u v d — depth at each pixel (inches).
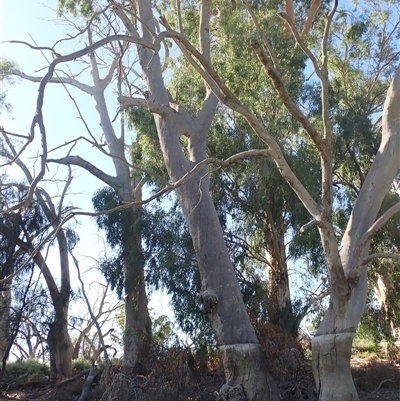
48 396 698.8
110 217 768.9
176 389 588.1
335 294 406.0
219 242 540.4
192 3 844.0
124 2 733.9
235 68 727.1
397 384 665.6
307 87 727.1
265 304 659.4
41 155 284.7
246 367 493.4
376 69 883.4
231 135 734.5
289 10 688.4
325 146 378.6
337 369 407.8
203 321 663.1
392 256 384.5
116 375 588.1
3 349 863.1
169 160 575.2
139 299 765.3
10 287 790.5
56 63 305.9
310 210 393.4
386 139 441.7
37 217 782.5
